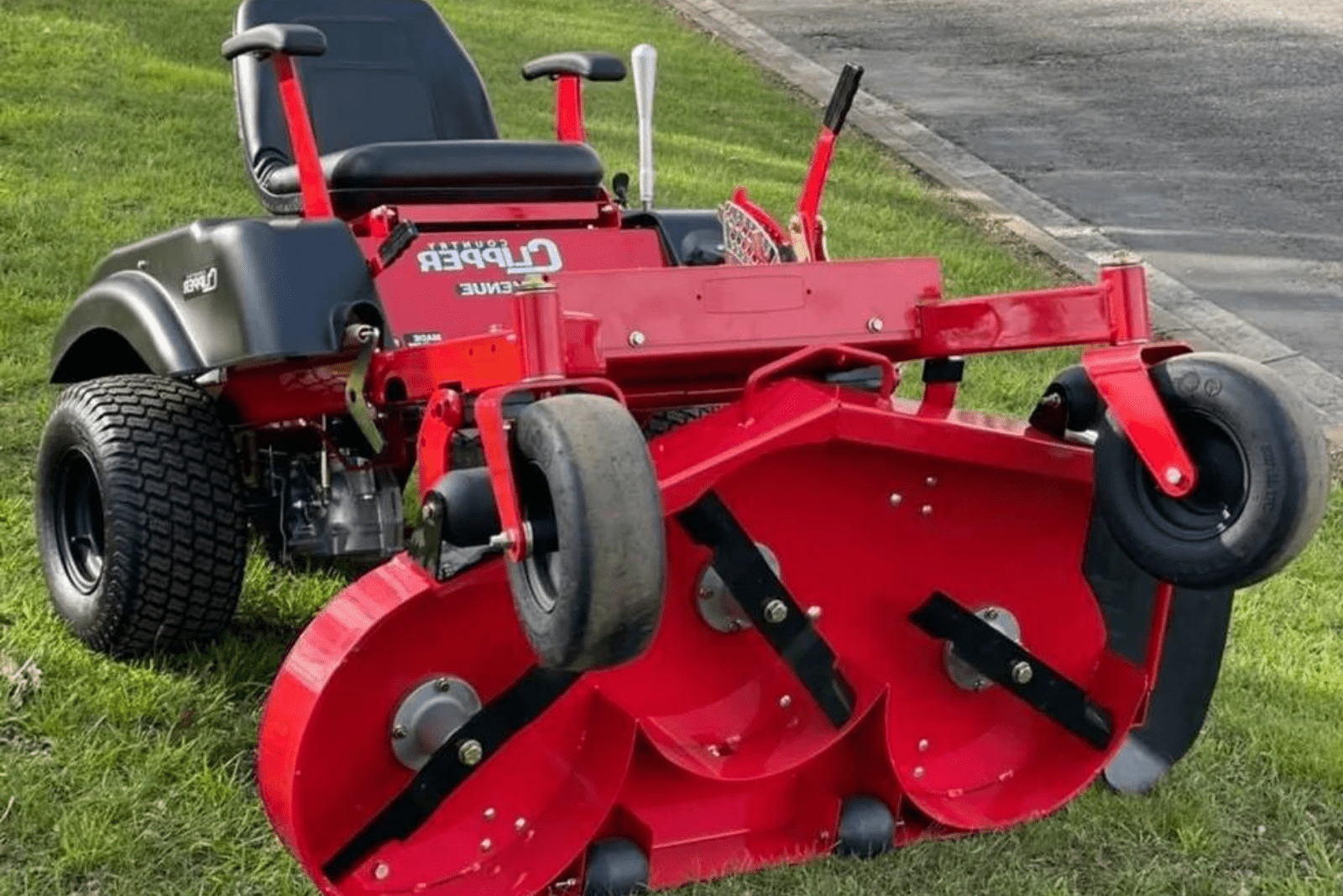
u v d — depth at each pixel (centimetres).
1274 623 458
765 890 302
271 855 306
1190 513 290
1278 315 806
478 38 1302
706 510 294
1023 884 308
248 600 411
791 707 318
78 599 378
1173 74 1377
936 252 848
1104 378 292
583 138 462
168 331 357
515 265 394
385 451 380
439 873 290
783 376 304
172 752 332
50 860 300
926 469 318
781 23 1650
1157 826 335
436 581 271
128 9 1195
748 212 389
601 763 297
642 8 1655
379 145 393
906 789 313
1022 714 338
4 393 541
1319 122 1204
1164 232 944
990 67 1418
